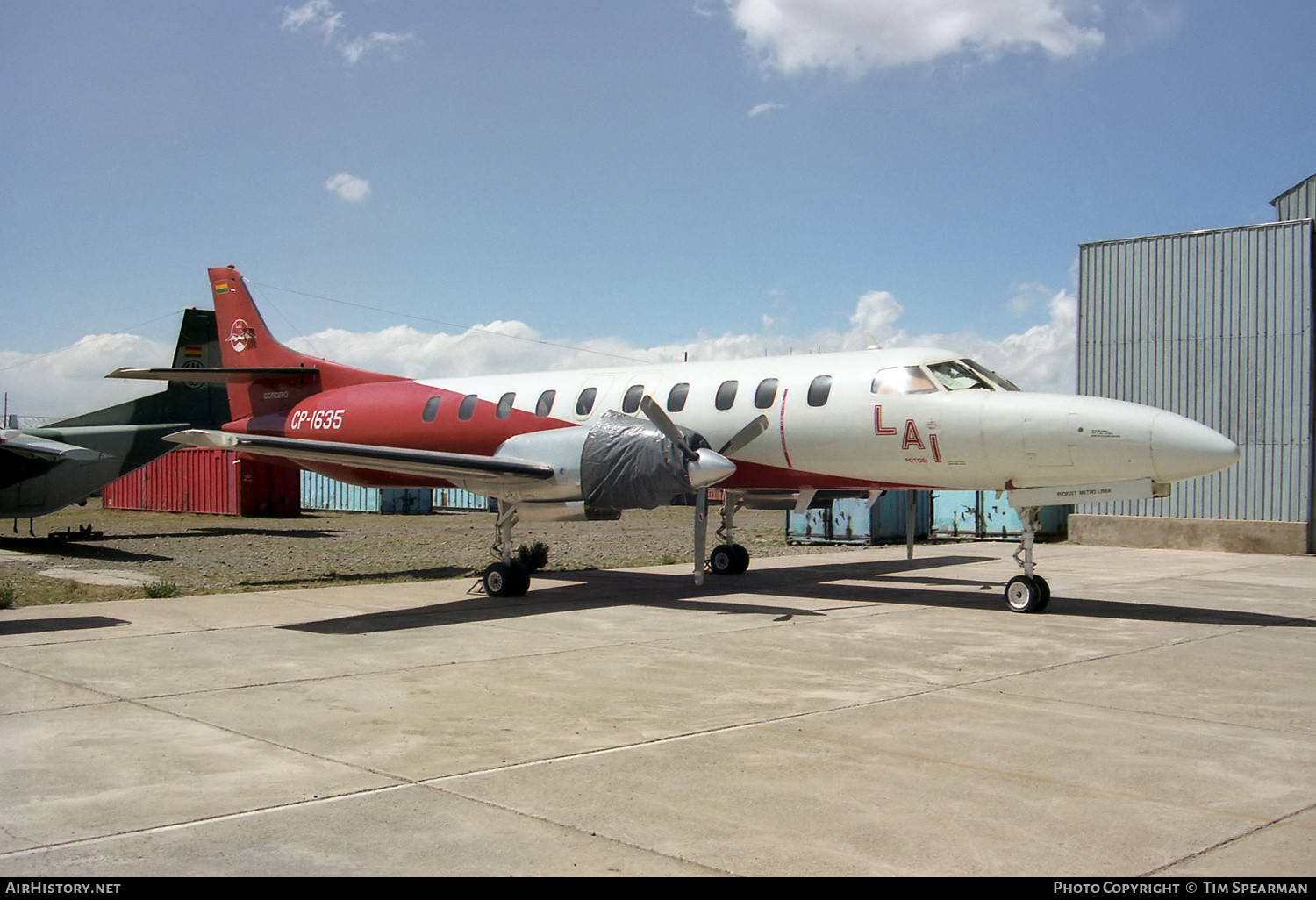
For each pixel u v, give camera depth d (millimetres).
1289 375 20953
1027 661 8742
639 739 6039
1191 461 10766
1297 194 23391
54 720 6484
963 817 4664
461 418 16219
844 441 12953
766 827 4523
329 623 10977
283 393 19234
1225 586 14953
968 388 12297
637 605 12547
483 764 5508
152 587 13523
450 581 15602
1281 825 4574
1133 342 23094
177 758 5609
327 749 5805
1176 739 6078
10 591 12852
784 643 9656
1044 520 26109
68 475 23734
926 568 17797
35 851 4199
